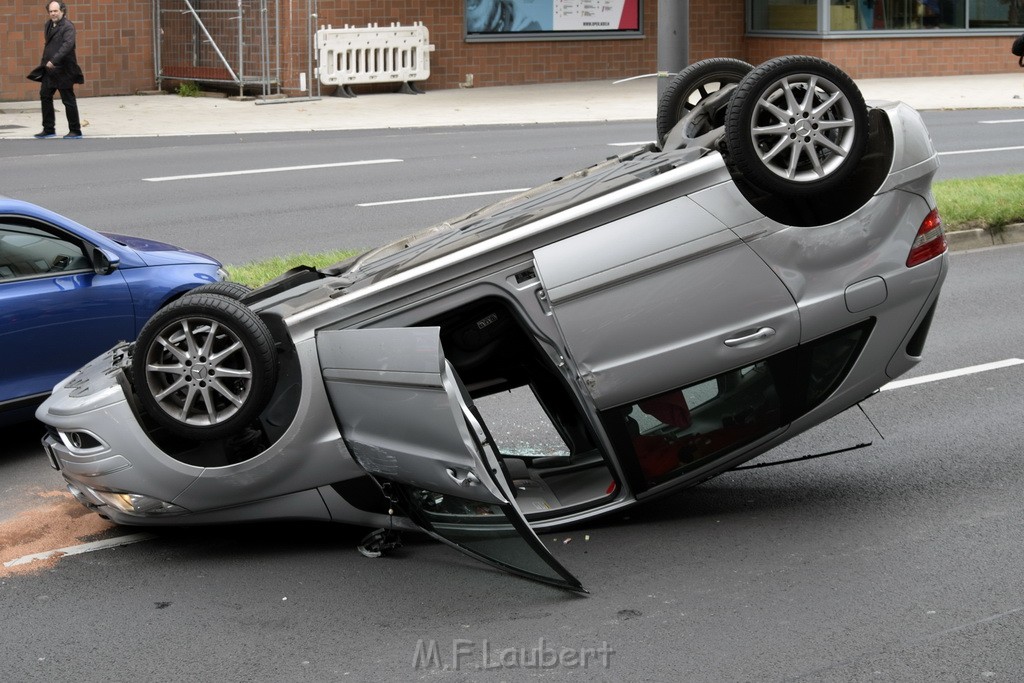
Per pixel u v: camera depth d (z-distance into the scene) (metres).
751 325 5.62
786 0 31.58
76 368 7.58
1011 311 10.20
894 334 5.85
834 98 5.60
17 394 7.34
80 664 4.80
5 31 25.98
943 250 5.91
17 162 18.23
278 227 13.62
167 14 28.02
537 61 30.58
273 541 5.99
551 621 5.02
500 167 17.81
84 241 7.66
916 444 7.10
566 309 5.48
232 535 6.08
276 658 4.79
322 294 5.80
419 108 25.98
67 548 6.00
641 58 31.73
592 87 30.05
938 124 22.48
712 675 4.53
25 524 6.34
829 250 5.69
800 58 5.54
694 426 5.73
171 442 5.88
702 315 5.57
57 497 6.74
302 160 18.70
